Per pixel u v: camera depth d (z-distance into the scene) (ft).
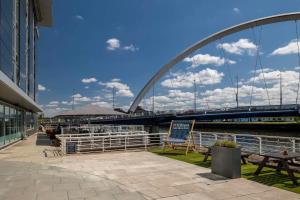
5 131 69.72
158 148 49.67
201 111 160.15
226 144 27.66
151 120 177.17
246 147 38.34
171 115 166.91
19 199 21.12
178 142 43.96
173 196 21.77
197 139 49.16
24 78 109.70
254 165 32.48
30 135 120.06
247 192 22.43
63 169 32.12
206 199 21.02
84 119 146.00
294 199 20.61
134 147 50.88
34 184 25.32
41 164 35.73
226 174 27.20
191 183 25.29
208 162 35.47
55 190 23.44
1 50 60.95
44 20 184.75
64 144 44.65
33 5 151.12
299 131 142.82
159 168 32.09
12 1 77.77
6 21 67.62
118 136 47.73
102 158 39.70
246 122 186.50
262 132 163.73
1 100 66.85
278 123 155.84
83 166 33.88
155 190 23.36
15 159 40.96
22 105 98.37
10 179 27.22
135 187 24.30
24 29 110.42
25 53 113.50
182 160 37.22
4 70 64.95
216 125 199.11
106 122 190.29
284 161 25.04
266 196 21.36
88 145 49.75
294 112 134.82
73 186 24.59
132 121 185.37
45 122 254.68
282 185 24.13
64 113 80.64
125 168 32.32
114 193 22.59
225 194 22.04
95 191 23.13
